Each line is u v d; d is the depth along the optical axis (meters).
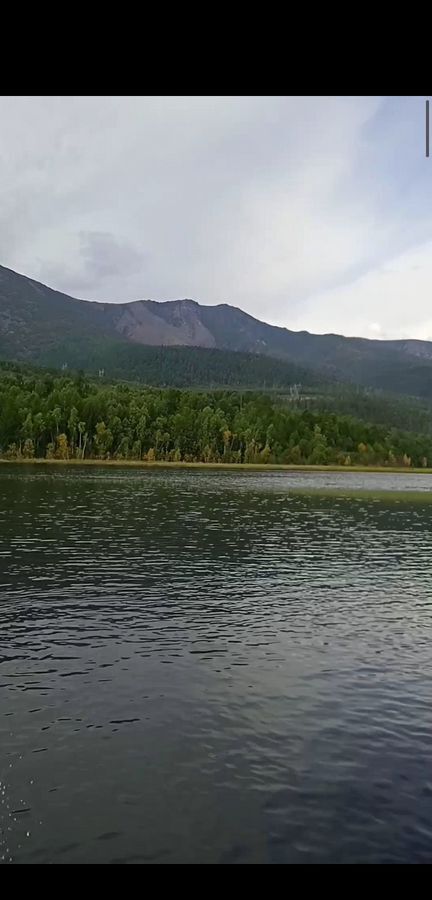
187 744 17.22
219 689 21.12
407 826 13.93
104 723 18.34
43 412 186.88
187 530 58.12
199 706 19.70
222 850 13.02
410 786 15.48
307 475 161.38
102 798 14.65
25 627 27.38
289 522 67.12
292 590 36.41
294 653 25.11
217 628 28.25
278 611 31.62
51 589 34.31
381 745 17.50
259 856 12.88
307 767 16.20
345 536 58.50
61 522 59.84
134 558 43.91
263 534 57.72
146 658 23.94
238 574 40.16
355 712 19.59
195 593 34.75
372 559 47.12
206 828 13.68
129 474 136.25
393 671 23.34
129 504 77.50
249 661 24.00
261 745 17.31
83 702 19.72
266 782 15.48
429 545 54.44
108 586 35.53
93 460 184.25
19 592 33.41
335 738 17.81
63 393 196.62
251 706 19.83
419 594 36.31
